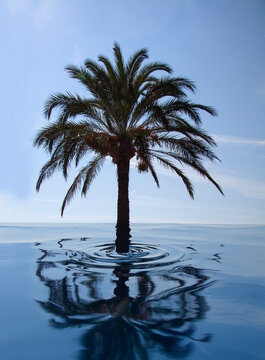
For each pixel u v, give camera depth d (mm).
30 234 16391
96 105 9547
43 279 5867
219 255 8992
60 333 3244
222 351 2814
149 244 11508
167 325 3455
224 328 3383
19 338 3123
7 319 3678
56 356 2723
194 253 9359
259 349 2865
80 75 8227
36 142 9250
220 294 4789
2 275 6227
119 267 7125
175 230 19922
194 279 5867
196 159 9289
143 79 9250
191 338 3107
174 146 9414
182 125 9016
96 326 3432
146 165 10766
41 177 10438
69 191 11844
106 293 4828
